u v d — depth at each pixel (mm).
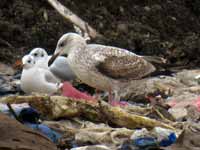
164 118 12695
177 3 29375
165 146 9914
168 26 27656
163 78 18109
